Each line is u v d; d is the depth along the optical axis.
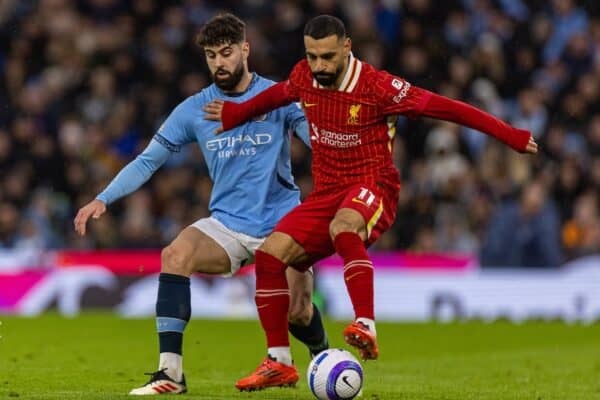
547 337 46.53
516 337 46.41
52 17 72.00
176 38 69.50
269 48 68.19
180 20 69.94
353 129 24.81
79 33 71.12
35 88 68.44
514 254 55.59
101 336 43.75
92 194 63.69
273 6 70.12
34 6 73.31
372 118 24.78
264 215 26.89
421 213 60.06
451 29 67.75
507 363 36.69
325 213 25.12
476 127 24.81
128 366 33.84
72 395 24.67
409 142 63.38
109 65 69.69
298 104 26.98
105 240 60.25
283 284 25.25
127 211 62.03
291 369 25.39
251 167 26.77
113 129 65.94
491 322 53.41
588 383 30.75
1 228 61.88
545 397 27.09
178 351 25.42
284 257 25.17
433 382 30.52
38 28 71.25
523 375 32.78
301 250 25.23
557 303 55.25
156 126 66.25
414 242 59.88
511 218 55.53
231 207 26.89
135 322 49.94
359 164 25.00
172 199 61.81
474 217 58.97
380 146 25.08
